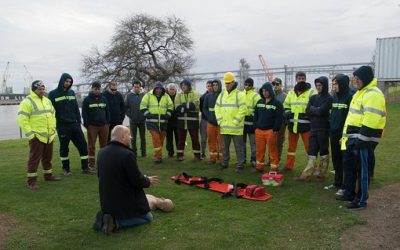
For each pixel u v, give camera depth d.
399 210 5.75
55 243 4.81
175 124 10.05
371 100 5.59
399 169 8.30
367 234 4.91
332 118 6.88
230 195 6.64
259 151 8.31
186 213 5.81
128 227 5.25
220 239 4.84
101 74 33.53
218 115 8.68
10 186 7.51
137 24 34.88
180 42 35.97
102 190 5.13
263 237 4.88
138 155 10.87
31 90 7.41
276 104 7.84
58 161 10.16
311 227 5.17
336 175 7.01
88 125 8.70
